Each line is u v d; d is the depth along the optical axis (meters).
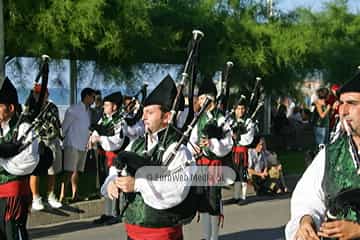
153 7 13.14
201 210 4.30
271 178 11.06
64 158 9.04
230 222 8.64
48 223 8.33
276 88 17.11
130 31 11.23
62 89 12.50
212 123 6.43
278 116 18.38
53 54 10.43
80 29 10.24
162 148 3.90
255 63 15.25
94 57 11.89
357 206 2.87
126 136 8.46
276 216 9.11
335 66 18.61
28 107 5.42
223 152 6.43
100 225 8.30
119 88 13.09
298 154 16.92
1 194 5.41
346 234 2.82
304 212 3.03
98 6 10.28
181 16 13.66
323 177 3.04
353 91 2.96
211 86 6.67
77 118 9.11
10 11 9.98
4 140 5.32
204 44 14.28
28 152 5.27
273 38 15.99
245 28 15.33
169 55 13.54
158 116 4.01
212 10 14.84
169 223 3.91
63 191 9.02
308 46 16.70
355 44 19.95
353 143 2.98
